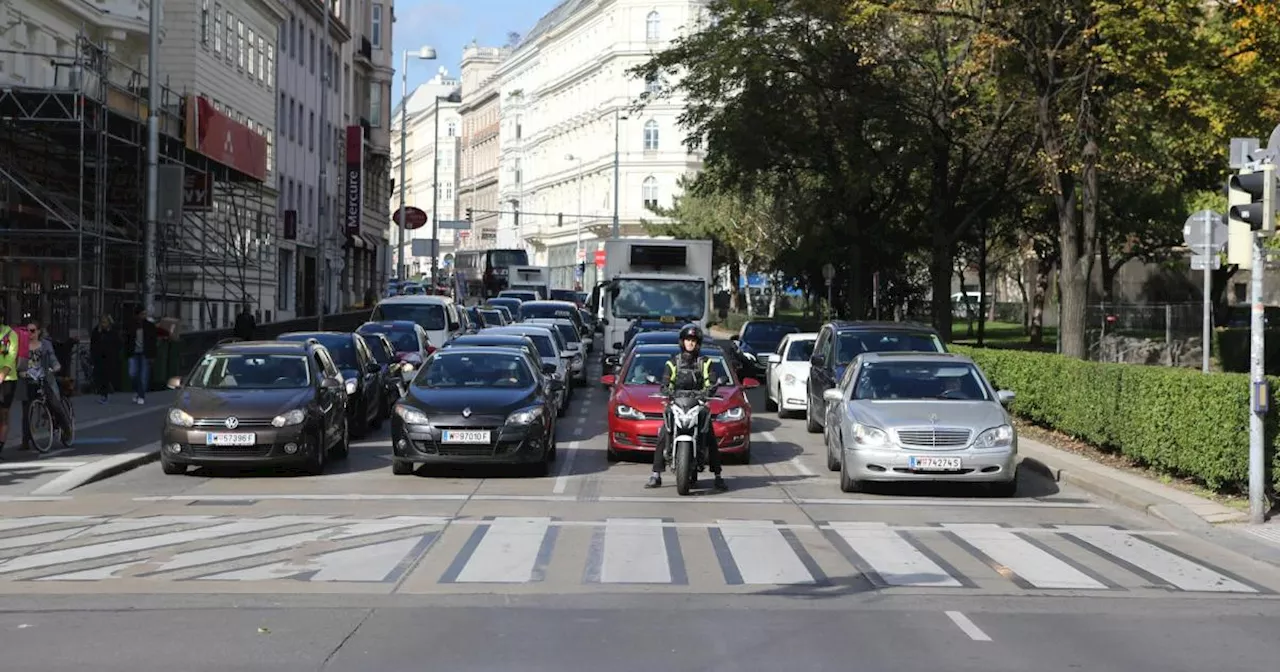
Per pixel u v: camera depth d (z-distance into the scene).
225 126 37.34
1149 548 12.74
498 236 143.12
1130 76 25.23
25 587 10.32
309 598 9.94
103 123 30.25
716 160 42.41
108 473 17.66
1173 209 49.09
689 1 104.06
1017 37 26.27
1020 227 52.50
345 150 76.19
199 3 46.16
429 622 9.10
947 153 37.03
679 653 8.24
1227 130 25.84
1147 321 44.47
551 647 8.38
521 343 22.94
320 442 18.00
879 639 8.69
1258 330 14.06
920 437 16.08
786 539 12.98
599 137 111.12
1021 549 12.57
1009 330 74.50
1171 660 8.22
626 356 22.33
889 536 13.27
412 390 18.39
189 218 41.69
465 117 163.25
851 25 33.34
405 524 13.62
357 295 81.88
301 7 64.44
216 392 18.02
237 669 7.76
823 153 40.03
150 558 11.58
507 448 17.47
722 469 19.08
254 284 53.16
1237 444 14.88
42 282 34.66
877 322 24.36
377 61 86.31
